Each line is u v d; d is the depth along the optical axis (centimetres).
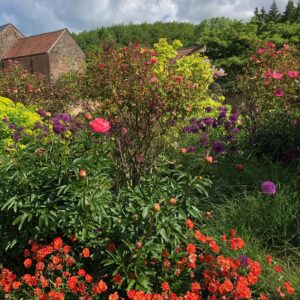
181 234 254
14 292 260
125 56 496
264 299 242
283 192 370
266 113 547
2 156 370
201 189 270
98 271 268
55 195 273
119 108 418
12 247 290
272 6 3631
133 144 415
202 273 275
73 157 296
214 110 743
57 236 289
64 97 1066
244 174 426
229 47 2142
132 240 255
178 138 528
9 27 4547
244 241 315
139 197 272
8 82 1062
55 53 4122
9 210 284
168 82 437
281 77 514
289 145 490
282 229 334
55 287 250
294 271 288
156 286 259
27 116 669
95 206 260
